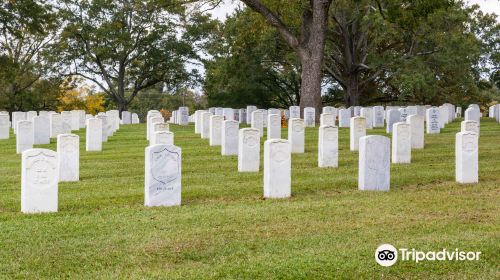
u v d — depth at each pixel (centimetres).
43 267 946
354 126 2373
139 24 6175
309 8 3738
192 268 938
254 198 1477
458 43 5019
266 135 2964
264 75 5903
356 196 1480
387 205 1360
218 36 5772
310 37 3725
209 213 1290
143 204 1403
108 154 2372
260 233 1125
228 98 6362
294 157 2175
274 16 3731
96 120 2497
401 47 5862
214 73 5712
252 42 5116
